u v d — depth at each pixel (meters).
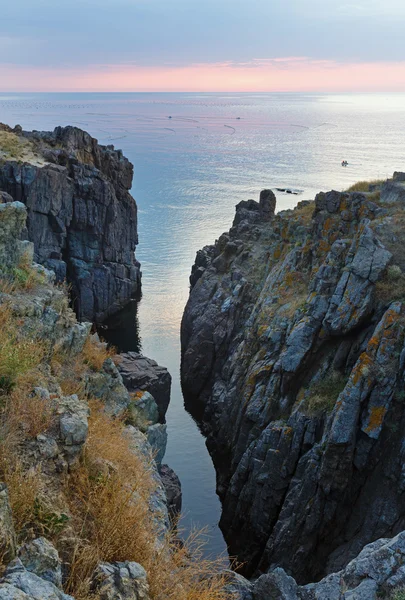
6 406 9.82
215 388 45.78
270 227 57.09
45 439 9.44
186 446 42.09
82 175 64.19
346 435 25.70
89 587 7.54
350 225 36.75
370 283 29.67
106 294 67.94
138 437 15.36
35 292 15.47
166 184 184.88
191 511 34.59
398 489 24.66
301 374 31.95
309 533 26.42
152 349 59.00
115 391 17.42
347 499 26.12
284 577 11.42
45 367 13.30
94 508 8.97
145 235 109.44
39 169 58.97
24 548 7.18
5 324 12.86
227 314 49.47
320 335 31.25
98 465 10.19
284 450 29.70
